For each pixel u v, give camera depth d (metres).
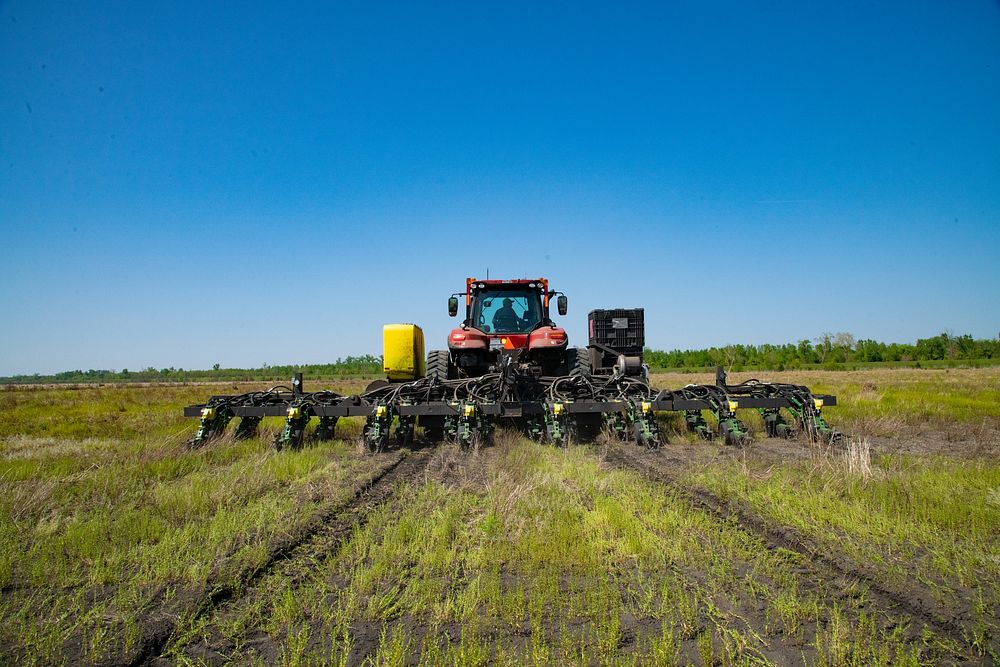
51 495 5.60
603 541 4.20
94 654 2.85
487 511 5.11
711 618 3.17
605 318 11.87
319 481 6.29
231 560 3.94
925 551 4.02
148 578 3.69
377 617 3.24
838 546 4.11
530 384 9.25
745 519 4.78
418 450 8.70
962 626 3.04
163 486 5.96
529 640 2.97
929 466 6.50
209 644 2.99
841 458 6.69
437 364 10.63
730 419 8.61
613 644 2.83
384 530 4.57
